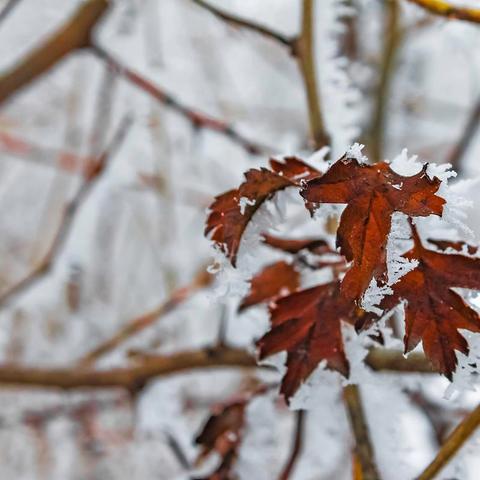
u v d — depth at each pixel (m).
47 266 1.15
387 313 0.49
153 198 1.66
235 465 0.68
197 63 1.48
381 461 0.61
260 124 1.58
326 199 0.48
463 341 0.49
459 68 1.62
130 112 1.33
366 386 0.61
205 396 1.37
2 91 1.01
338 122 0.65
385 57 1.15
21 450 1.84
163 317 1.08
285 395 0.53
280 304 0.53
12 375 0.86
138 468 1.81
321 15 0.66
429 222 0.49
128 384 0.84
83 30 1.03
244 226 0.51
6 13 1.04
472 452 0.56
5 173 2.17
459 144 1.05
